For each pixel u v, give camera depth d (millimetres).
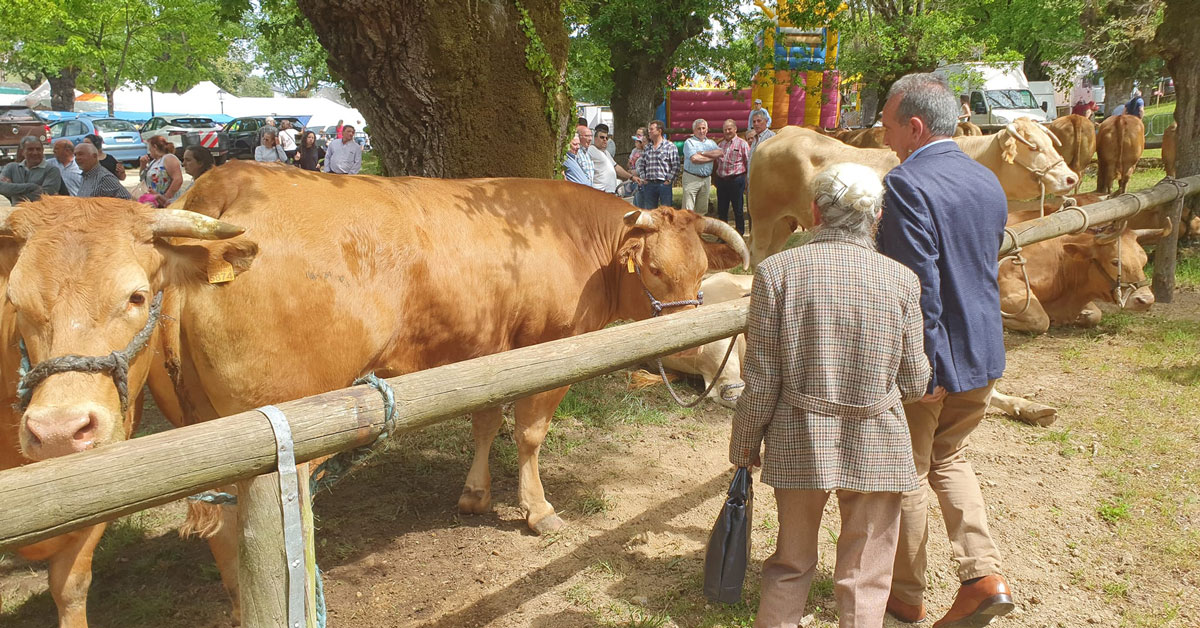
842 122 24828
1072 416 5484
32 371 2141
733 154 12234
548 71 5695
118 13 29250
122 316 2275
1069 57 20125
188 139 26594
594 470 4938
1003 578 2941
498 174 5664
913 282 2445
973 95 24094
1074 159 12562
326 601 3574
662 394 6262
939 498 3115
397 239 3250
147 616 3459
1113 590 3551
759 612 2547
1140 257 7031
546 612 3496
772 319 2404
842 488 2375
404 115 5453
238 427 1690
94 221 2307
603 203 4297
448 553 3998
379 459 5086
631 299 4262
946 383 2818
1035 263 7312
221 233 2459
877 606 2463
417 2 5102
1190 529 4031
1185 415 5395
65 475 1437
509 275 3711
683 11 16797
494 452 5188
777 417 2449
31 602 3582
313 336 2916
